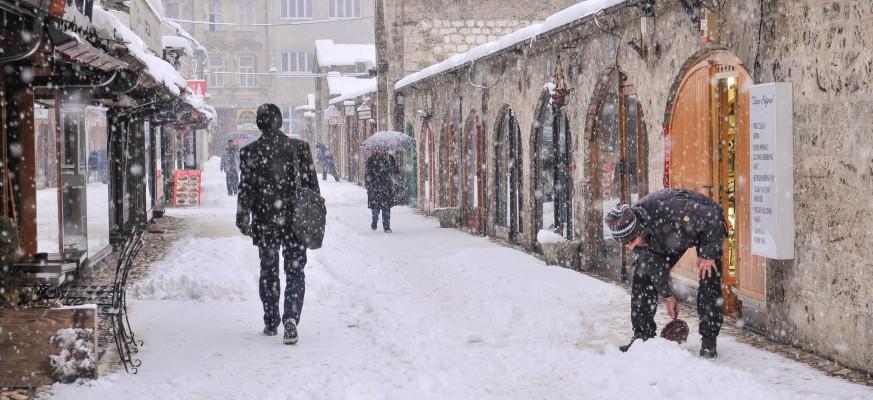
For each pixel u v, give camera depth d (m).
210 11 93.06
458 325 11.80
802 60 9.88
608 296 13.30
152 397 8.41
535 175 20.53
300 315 12.05
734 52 11.26
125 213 22.03
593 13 14.72
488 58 22.44
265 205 10.93
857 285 9.05
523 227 21.42
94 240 17.00
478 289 14.42
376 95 45.22
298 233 10.73
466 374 9.22
